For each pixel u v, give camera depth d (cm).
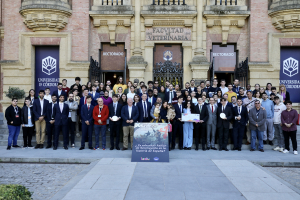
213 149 959
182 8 1323
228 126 940
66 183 586
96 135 948
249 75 1299
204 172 643
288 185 552
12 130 949
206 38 1348
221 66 1372
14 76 1302
